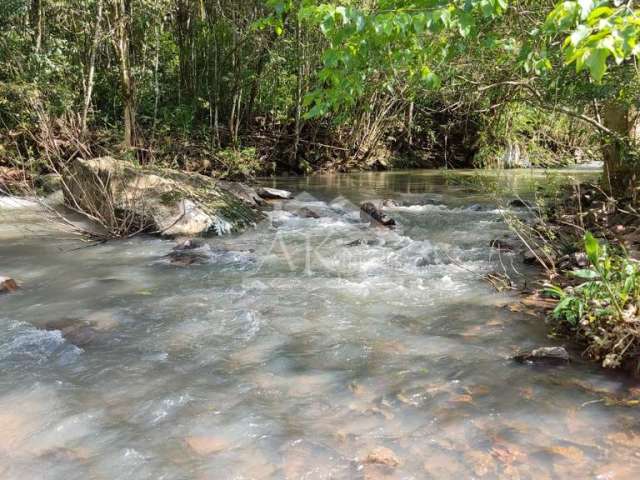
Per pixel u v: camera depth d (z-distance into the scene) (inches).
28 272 217.9
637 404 111.3
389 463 92.5
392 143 824.9
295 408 112.1
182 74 629.6
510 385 120.6
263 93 667.4
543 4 233.8
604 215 269.1
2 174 410.9
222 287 197.0
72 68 521.3
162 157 544.4
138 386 121.4
